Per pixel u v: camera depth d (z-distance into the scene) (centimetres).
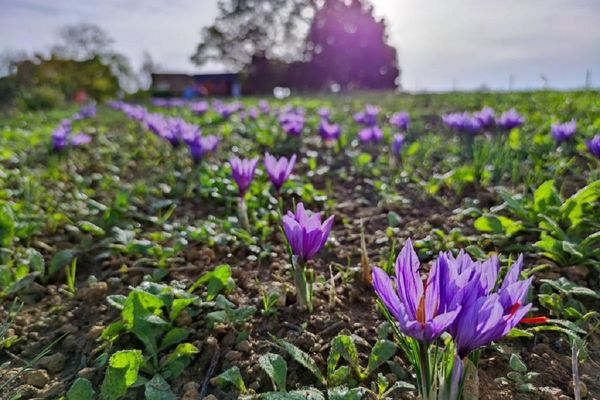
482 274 122
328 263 275
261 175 407
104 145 670
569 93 1162
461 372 125
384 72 4722
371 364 180
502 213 316
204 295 235
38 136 703
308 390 166
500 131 505
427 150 517
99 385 188
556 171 373
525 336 198
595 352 190
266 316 217
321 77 4772
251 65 5056
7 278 260
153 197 410
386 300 125
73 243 323
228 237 296
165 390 174
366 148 597
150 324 202
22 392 185
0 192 382
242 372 187
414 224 319
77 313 238
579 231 263
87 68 3197
